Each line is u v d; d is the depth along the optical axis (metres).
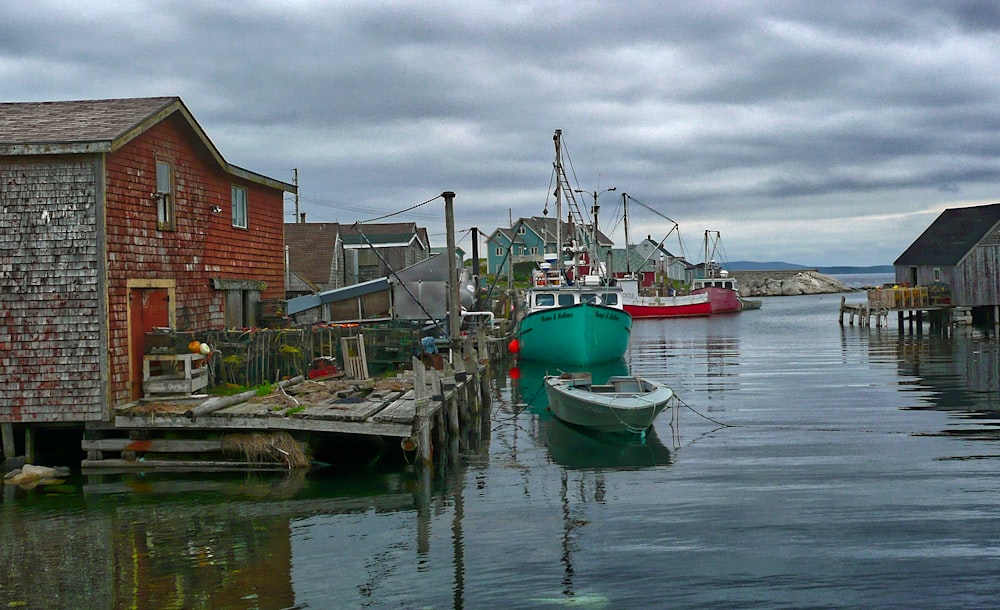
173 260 18.28
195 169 19.58
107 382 15.31
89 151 14.95
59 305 15.33
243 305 22.77
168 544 11.71
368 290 29.47
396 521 12.68
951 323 49.91
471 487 14.74
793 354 39.44
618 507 13.38
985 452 16.84
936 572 10.31
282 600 9.80
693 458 17.00
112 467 15.54
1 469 15.48
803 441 18.50
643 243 114.69
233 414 15.11
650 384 20.89
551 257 43.28
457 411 19.02
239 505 13.55
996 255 48.56
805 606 9.45
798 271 143.50
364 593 9.97
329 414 15.09
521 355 38.31
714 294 79.62
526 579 10.34
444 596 9.86
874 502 13.36
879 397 24.94
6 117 16.89
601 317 33.91
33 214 15.31
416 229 70.69
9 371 15.38
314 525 12.52
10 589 10.23
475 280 41.62
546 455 17.58
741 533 11.93
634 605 9.55
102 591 10.12
